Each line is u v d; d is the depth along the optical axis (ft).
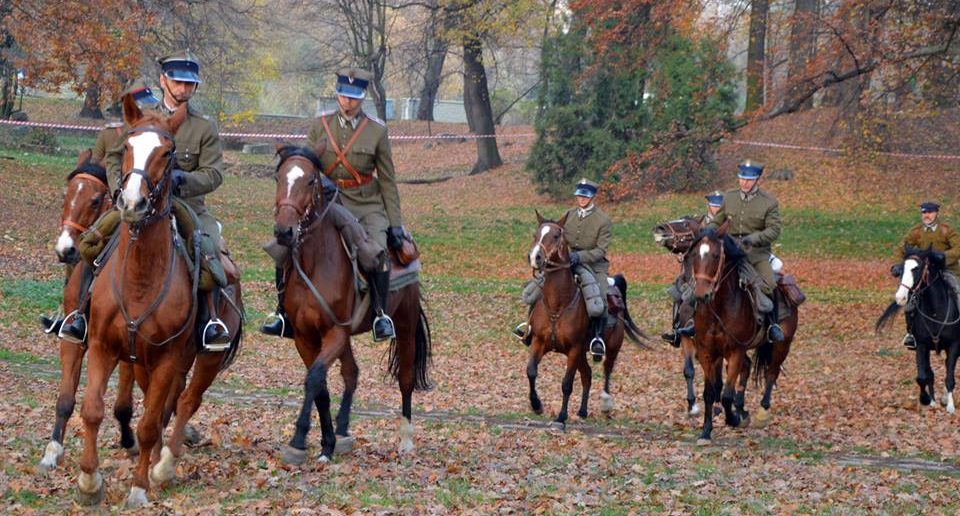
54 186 112.47
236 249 99.30
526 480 30.58
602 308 44.86
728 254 42.98
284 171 29.63
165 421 28.55
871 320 77.36
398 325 35.37
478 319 75.87
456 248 108.37
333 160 32.99
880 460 39.55
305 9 178.29
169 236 26.05
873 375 61.41
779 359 47.96
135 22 104.78
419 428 41.47
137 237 25.14
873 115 87.20
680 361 66.03
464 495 27.91
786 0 113.09
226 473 29.68
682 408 51.42
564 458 35.09
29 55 98.89
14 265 77.82
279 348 62.80
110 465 29.71
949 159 128.88
